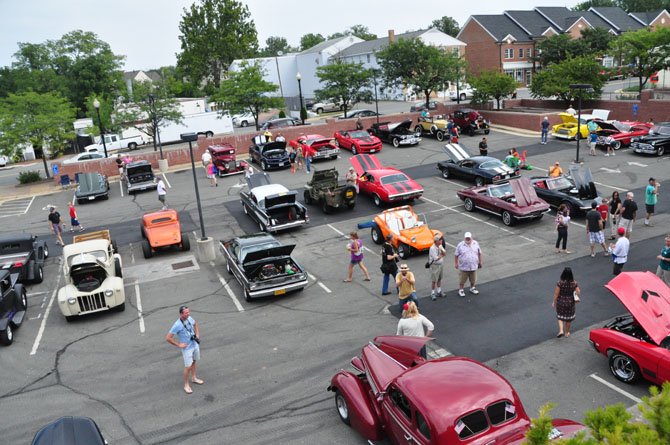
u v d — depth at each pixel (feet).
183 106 205.98
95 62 240.32
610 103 133.39
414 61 149.48
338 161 111.55
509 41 237.45
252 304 49.37
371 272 55.01
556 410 30.01
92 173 100.48
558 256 55.06
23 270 58.13
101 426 32.22
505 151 108.06
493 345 38.17
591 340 33.83
